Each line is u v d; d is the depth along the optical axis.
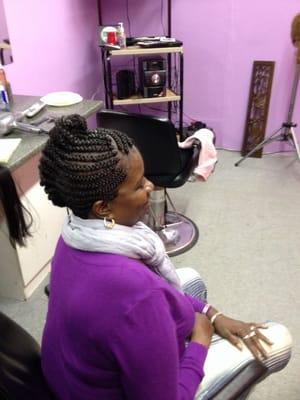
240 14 2.84
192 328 0.89
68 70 2.67
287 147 3.20
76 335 0.68
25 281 1.78
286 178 2.88
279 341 1.00
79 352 0.69
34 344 0.85
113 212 0.71
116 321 0.64
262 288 1.89
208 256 2.11
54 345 0.74
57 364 0.75
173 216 2.41
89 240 0.69
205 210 2.52
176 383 0.71
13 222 1.41
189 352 0.90
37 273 1.88
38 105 1.75
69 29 2.60
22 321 1.73
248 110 3.12
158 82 2.86
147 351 0.65
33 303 1.82
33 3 2.15
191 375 0.85
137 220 0.76
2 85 1.72
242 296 1.84
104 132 0.67
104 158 0.65
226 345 1.00
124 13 3.04
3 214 1.52
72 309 0.67
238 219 2.42
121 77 2.87
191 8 2.90
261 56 2.95
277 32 2.84
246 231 2.31
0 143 1.41
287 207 2.53
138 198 0.71
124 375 0.67
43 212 1.80
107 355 0.66
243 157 3.17
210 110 3.25
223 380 0.91
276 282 1.92
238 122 3.22
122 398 0.75
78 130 0.65
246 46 2.94
